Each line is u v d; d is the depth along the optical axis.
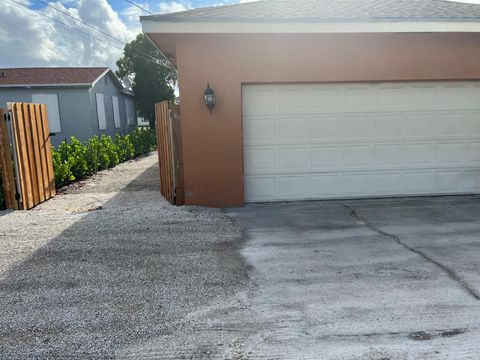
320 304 3.50
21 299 3.67
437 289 3.73
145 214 6.64
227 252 4.86
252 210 6.90
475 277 3.98
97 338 3.03
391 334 3.01
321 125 7.24
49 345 2.95
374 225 5.88
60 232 5.68
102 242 5.24
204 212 6.72
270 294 3.72
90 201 7.95
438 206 6.93
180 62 6.71
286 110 7.14
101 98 18.81
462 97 7.33
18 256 4.75
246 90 7.04
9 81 17.16
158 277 4.14
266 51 6.76
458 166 7.57
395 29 6.49
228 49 6.71
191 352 2.84
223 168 7.04
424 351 2.79
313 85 7.10
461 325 3.11
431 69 7.02
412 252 4.72
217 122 6.90
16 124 6.99
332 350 2.82
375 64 6.93
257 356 2.78
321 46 6.81
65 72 18.52
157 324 3.22
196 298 3.67
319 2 8.14
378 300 3.54
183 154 7.00
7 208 7.18
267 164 7.30
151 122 26.16
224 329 3.13
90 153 11.79
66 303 3.59
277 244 5.13
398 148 7.43
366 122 7.29
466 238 5.20
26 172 7.23
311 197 7.46
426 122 7.37
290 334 3.04
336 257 4.62
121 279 4.09
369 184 7.50
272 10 7.12
